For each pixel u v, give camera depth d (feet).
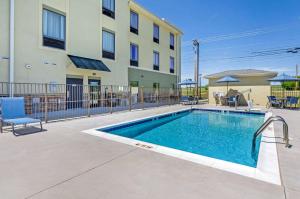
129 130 31.17
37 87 37.29
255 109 52.16
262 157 14.78
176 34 92.22
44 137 20.48
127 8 61.52
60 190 9.80
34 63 36.88
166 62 84.53
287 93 61.87
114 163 13.43
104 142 18.70
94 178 11.17
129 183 10.59
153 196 9.30
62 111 39.99
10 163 13.26
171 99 78.43
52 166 12.83
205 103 74.59
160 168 12.60
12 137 20.42
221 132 31.76
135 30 66.18
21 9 34.81
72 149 16.47
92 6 48.52
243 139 27.32
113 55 56.18
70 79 43.88
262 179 11.10
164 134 30.58
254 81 69.00
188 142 25.96
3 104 22.94
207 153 21.39
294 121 32.09
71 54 43.57
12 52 33.30
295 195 9.43
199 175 11.59
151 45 74.64
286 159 14.30
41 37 37.96
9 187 10.04
